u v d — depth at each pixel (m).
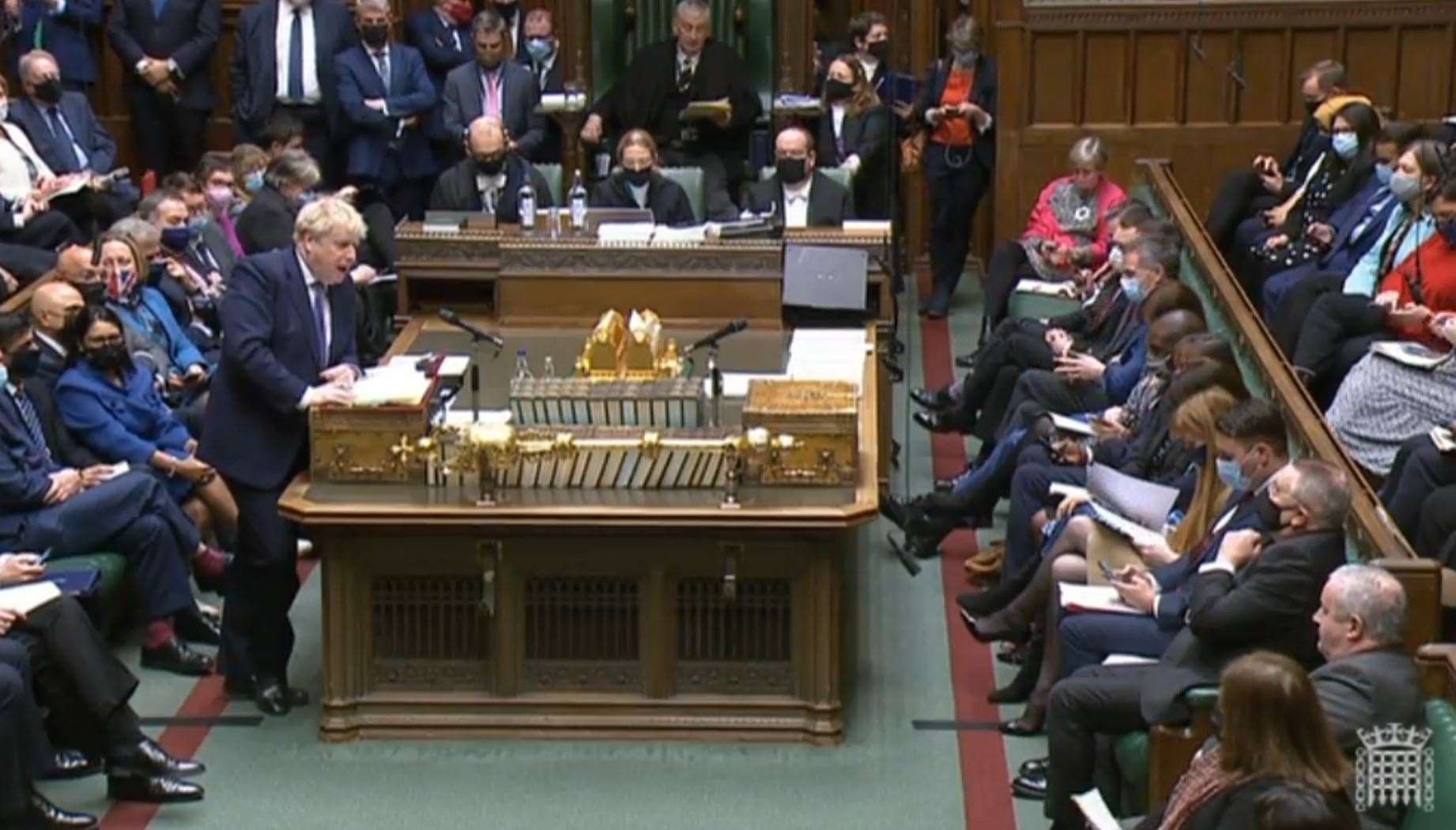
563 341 8.63
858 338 8.40
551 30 12.48
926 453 9.98
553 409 7.12
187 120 12.68
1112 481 7.05
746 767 6.79
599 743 6.97
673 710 6.97
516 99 11.69
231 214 10.16
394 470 7.01
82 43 12.52
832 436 6.95
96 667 6.43
